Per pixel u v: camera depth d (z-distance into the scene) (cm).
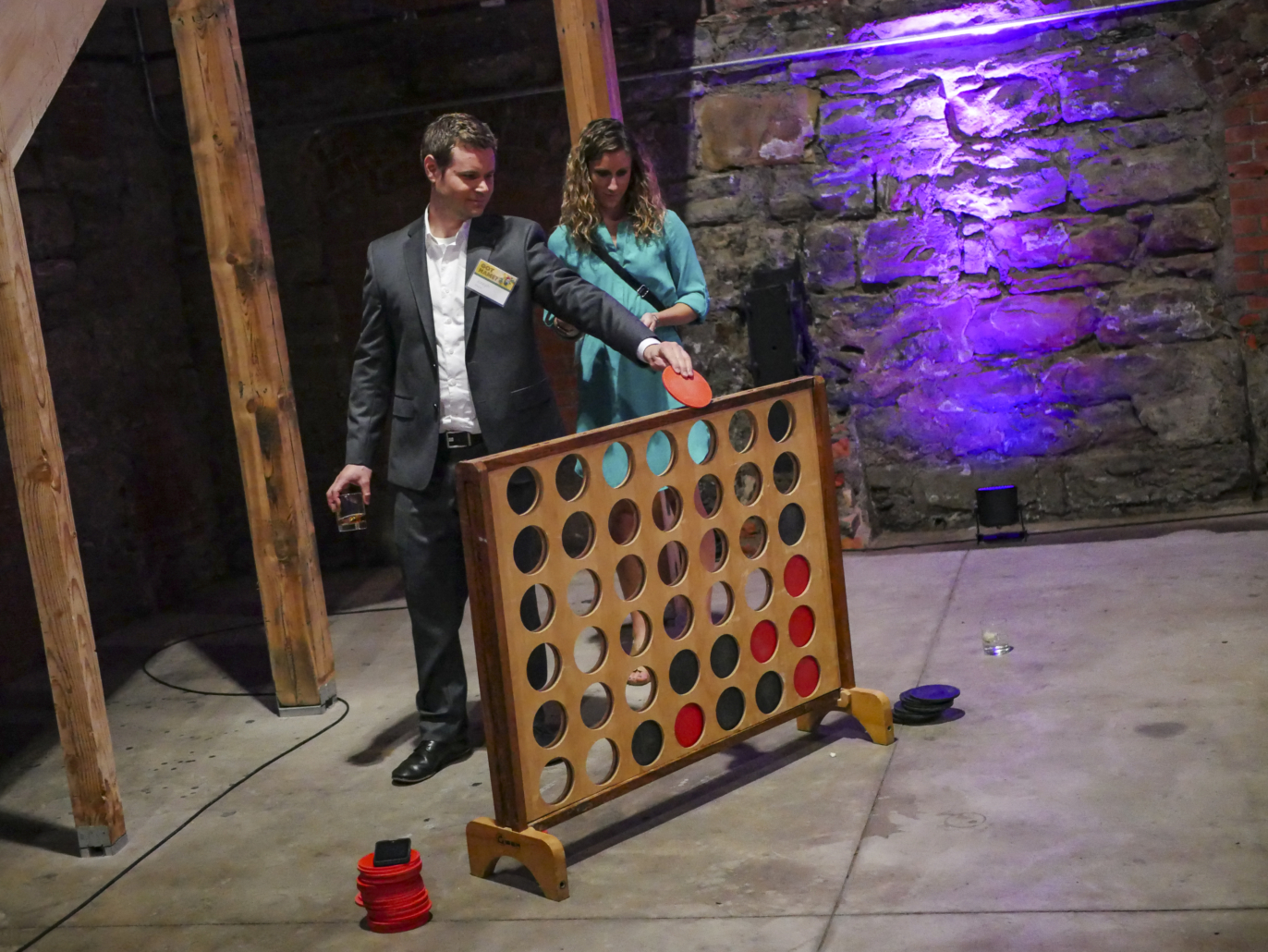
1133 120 495
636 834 291
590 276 363
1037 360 514
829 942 233
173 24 383
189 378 604
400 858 267
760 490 312
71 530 313
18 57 305
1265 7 473
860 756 316
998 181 507
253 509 402
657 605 293
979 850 260
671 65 533
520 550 328
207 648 508
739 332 543
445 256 324
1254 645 350
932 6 505
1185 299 499
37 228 523
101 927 282
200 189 390
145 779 371
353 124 575
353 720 400
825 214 527
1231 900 229
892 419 528
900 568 481
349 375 597
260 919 276
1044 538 498
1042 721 321
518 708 269
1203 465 505
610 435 282
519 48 552
